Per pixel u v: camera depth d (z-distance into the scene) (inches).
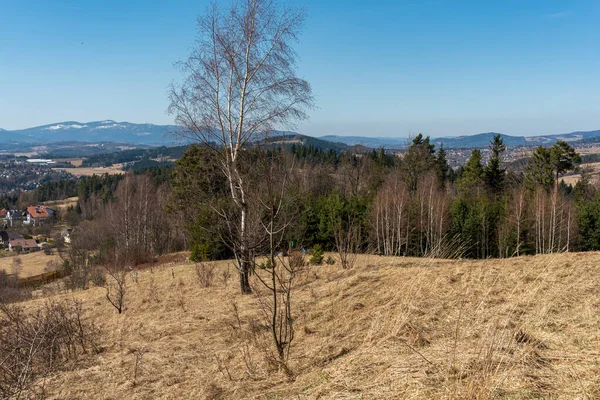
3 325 348.2
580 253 395.5
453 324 215.2
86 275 792.3
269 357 226.7
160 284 642.2
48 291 799.1
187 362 260.8
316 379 186.7
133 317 426.9
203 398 199.3
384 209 1111.0
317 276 489.4
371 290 324.5
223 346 282.2
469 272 325.1
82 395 233.6
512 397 126.1
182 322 368.5
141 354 279.1
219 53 473.1
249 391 193.6
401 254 1176.2
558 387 127.6
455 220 1193.4
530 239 1137.4
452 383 142.9
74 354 315.0
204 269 625.0
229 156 482.6
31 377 270.7
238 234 405.4
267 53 478.0
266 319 315.9
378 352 194.9
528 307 220.1
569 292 236.1
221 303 430.6
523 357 148.0
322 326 272.7
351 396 155.7
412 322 226.2
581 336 168.6
